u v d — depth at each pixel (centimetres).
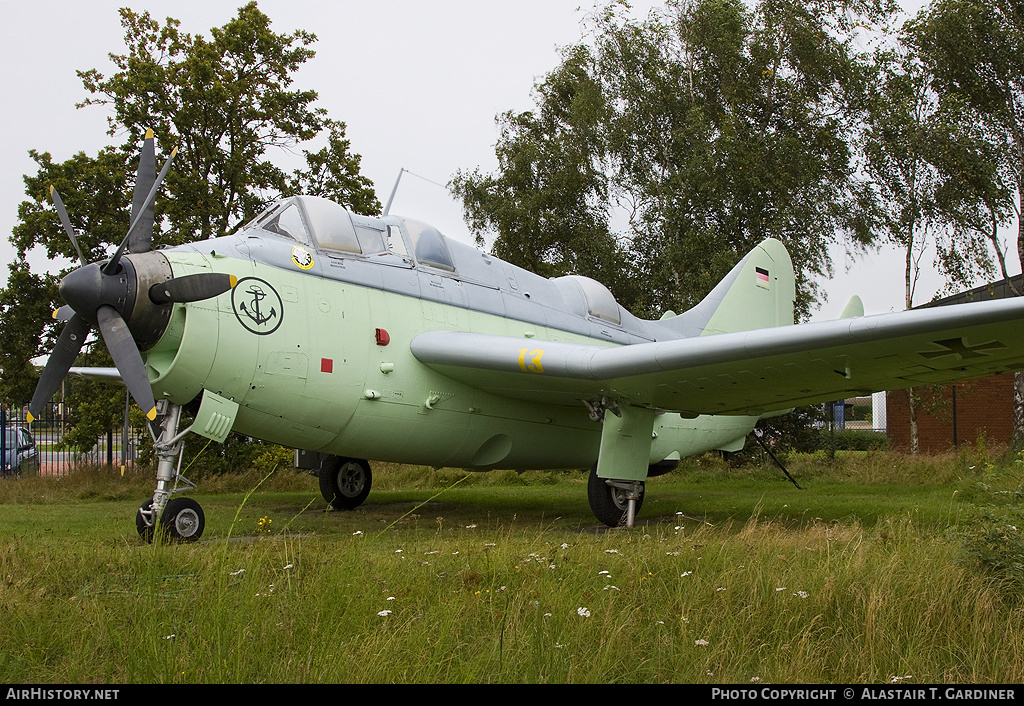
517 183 2428
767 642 402
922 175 2047
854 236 2120
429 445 905
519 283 1038
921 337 668
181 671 337
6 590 433
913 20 2050
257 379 745
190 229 1589
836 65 2092
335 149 1867
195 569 491
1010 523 545
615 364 784
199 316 708
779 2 2128
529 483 1667
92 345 1515
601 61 2300
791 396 879
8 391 1648
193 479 1565
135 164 1672
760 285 1426
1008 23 2036
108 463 1600
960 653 394
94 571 502
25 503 1198
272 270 767
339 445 846
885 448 2547
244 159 1700
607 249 2252
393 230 905
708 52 2228
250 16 1761
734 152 2011
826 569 486
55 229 1589
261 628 378
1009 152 2003
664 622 417
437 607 425
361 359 815
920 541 582
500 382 874
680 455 1201
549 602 434
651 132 2216
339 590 438
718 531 771
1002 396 2286
